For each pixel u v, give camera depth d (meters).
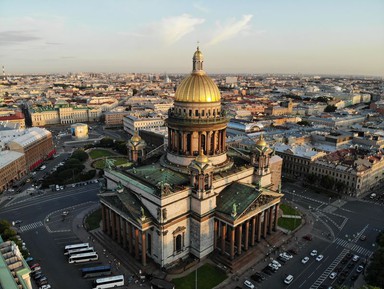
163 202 106.56
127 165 144.25
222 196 122.50
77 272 111.81
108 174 136.88
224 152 135.38
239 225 115.69
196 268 113.69
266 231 130.50
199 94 123.94
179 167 128.38
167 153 138.50
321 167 196.25
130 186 121.62
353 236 137.75
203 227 115.50
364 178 184.38
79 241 131.50
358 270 113.12
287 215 155.38
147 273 109.25
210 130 126.69
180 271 110.81
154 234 112.69
